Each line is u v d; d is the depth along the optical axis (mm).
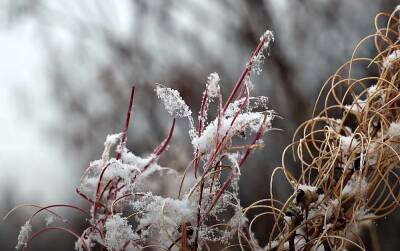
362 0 6109
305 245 1601
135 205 1531
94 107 6777
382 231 5148
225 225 1561
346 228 1597
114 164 1587
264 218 3734
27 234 1572
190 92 6191
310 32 6363
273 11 6520
